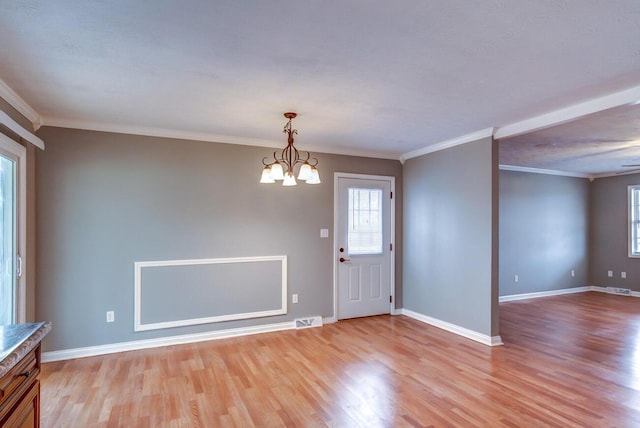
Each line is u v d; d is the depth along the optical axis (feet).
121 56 7.25
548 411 8.31
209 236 13.67
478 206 13.44
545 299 21.30
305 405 8.58
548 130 13.14
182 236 13.25
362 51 7.07
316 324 15.43
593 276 23.88
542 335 14.19
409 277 17.11
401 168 17.66
